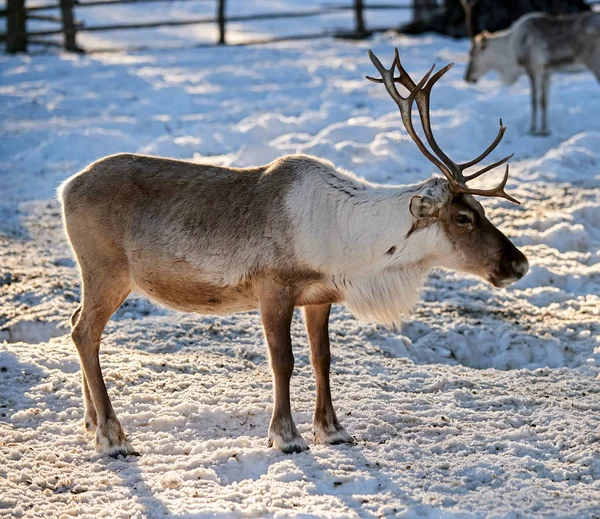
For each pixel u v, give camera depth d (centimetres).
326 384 691
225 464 647
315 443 690
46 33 2980
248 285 680
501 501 585
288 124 1792
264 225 671
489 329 966
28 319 948
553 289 1075
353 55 2800
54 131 1806
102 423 673
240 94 2250
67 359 830
